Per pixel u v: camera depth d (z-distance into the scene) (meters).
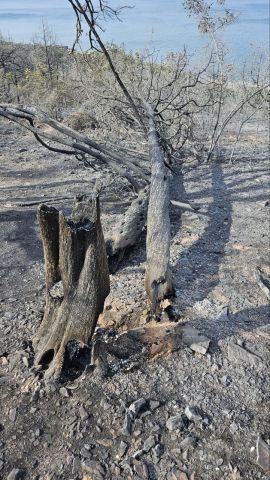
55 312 2.87
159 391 2.70
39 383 2.75
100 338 3.06
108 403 2.62
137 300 3.51
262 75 8.14
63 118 10.15
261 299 3.60
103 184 6.13
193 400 2.64
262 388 2.73
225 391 2.71
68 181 6.58
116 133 7.62
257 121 11.09
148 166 6.90
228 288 3.74
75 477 2.26
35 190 6.23
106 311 3.38
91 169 7.09
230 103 8.95
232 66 7.37
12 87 13.82
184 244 4.57
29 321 3.38
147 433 2.46
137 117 6.65
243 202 5.80
